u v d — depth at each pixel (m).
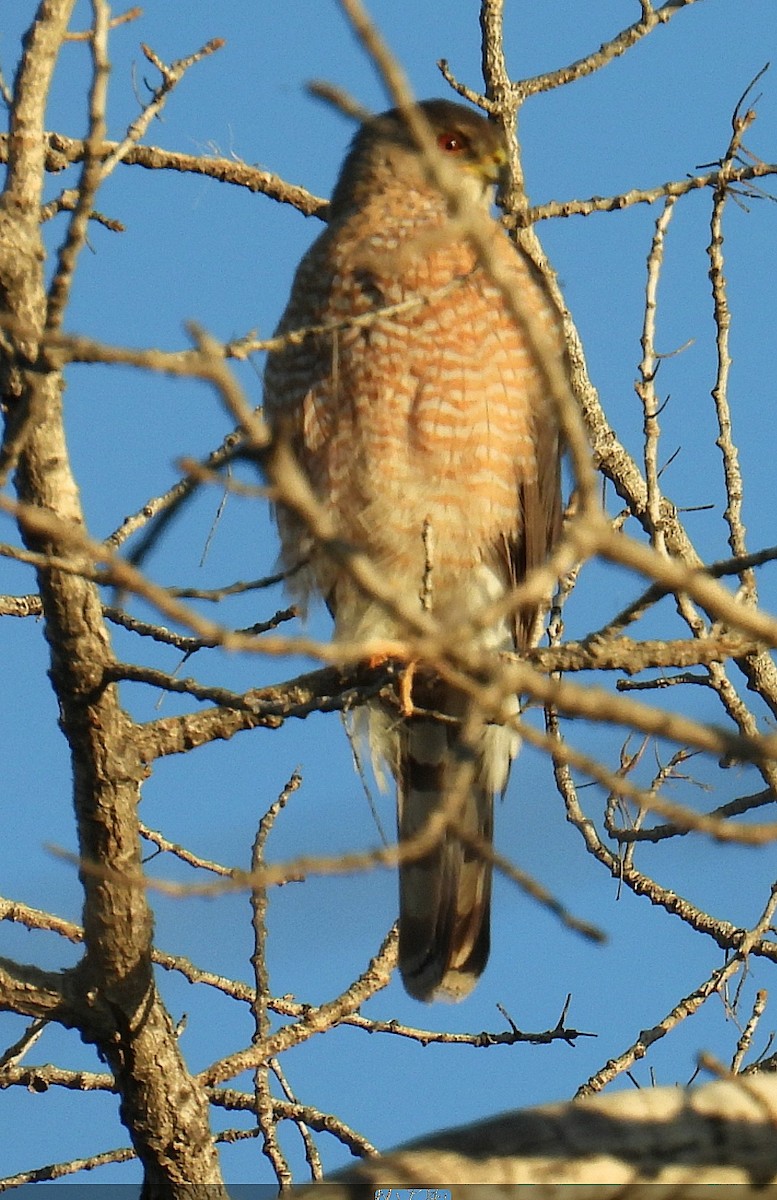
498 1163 6.07
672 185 9.91
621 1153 6.08
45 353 6.71
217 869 10.09
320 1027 9.41
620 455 11.14
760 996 9.62
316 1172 9.52
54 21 7.79
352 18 4.59
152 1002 8.59
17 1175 9.71
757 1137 6.11
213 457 9.38
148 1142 8.77
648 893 10.36
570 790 10.33
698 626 9.35
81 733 8.25
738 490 9.71
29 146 7.77
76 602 7.96
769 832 4.93
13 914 9.53
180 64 7.81
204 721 8.42
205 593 6.85
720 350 9.76
